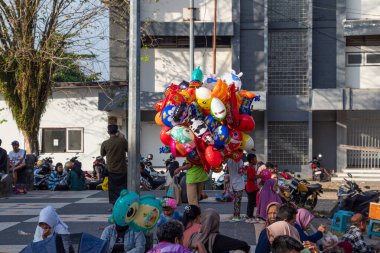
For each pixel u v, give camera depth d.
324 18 29.36
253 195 13.11
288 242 4.91
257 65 29.41
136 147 8.45
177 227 6.27
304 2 29.19
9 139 28.03
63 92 28.23
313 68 29.42
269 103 29.20
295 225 7.86
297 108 29.09
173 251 6.10
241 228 12.22
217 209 15.21
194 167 10.99
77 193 19.19
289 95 29.19
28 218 13.54
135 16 8.49
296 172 29.09
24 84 23.17
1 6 22.33
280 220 7.26
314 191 15.84
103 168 23.61
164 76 29.69
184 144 9.91
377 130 29.53
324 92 28.61
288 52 29.36
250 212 13.16
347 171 28.91
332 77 29.41
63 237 5.77
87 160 28.47
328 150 29.77
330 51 29.38
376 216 12.62
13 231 11.87
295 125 29.28
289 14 29.25
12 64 23.06
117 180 13.22
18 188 19.06
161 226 6.30
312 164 28.23
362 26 28.66
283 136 29.34
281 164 29.31
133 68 8.48
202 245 6.97
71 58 23.09
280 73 29.36
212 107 9.61
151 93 28.56
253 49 29.44
